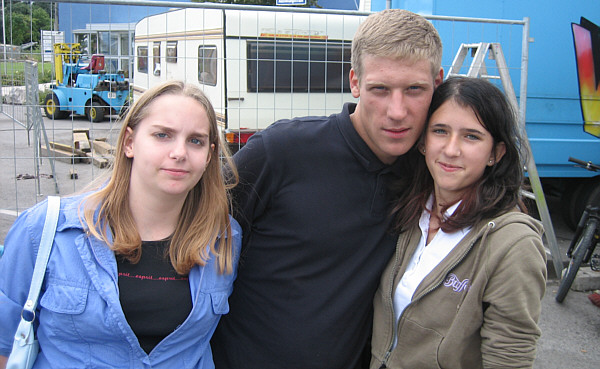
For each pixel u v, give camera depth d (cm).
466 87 155
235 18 621
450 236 161
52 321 142
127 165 156
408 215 174
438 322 158
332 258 175
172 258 154
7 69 444
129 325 146
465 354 156
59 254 145
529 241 146
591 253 441
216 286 161
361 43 160
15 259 147
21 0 341
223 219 167
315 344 174
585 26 544
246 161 179
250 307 186
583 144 560
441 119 158
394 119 157
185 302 153
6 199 661
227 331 190
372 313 184
